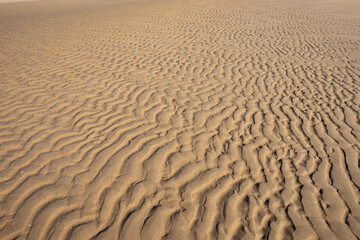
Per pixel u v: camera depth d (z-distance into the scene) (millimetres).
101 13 13867
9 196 2475
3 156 2973
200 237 2227
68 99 4414
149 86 5074
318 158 3154
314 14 12422
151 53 7133
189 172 2893
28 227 2225
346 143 3414
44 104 4207
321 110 4242
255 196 2627
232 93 4852
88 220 2312
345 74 5707
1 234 2154
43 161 2930
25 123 3648
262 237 2244
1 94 4508
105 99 4480
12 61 6352
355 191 2688
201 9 14344
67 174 2766
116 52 7211
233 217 2404
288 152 3260
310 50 7391
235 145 3375
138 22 11219
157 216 2379
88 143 3275
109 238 2180
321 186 2752
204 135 3566
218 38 8656
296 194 2654
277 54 7070
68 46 7750
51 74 5535
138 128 3654
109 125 3695
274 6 14773
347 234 2273
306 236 2256
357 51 7191
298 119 3994
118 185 2674
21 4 21594
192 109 4246
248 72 5852
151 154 3137
